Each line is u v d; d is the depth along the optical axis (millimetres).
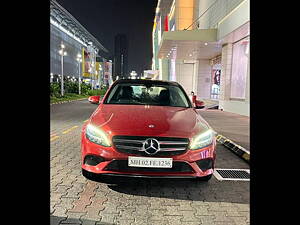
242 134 7648
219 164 4926
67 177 3961
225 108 16391
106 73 97000
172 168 3324
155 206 3117
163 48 20906
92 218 2791
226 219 2859
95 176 3631
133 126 3424
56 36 58531
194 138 3408
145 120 3592
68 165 4555
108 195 3367
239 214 2973
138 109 4070
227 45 16859
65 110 15289
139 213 2939
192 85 34156
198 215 2936
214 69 26438
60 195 3328
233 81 16281
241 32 13352
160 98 4684
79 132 7824
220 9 18656
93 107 17672
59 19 59719
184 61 33781
